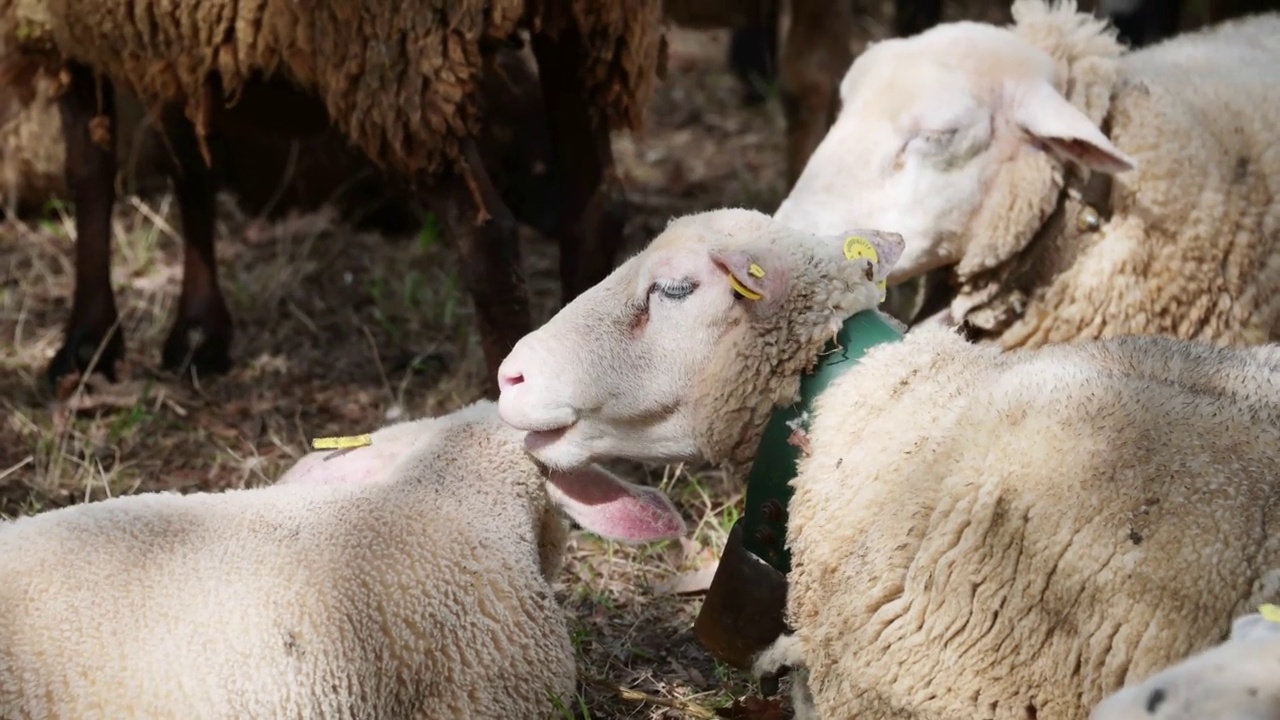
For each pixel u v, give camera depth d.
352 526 3.61
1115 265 4.80
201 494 3.74
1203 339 4.84
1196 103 4.88
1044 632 3.00
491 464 3.89
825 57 7.05
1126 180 4.75
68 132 6.15
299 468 4.05
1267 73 5.06
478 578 3.63
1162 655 2.85
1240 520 2.85
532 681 3.68
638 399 3.67
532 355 3.68
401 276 7.50
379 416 6.00
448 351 6.63
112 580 3.36
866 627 3.24
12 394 6.18
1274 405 3.07
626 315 3.68
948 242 4.80
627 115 5.52
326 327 6.92
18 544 3.43
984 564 3.08
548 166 7.75
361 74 4.99
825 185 4.77
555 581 4.29
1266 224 4.78
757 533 3.63
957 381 3.42
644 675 4.30
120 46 5.49
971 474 3.16
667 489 5.34
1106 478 2.99
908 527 3.21
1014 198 4.75
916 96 4.73
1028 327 4.96
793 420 3.55
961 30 4.94
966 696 3.11
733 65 10.20
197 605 3.36
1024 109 4.68
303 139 6.82
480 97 5.14
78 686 3.23
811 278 3.55
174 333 6.45
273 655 3.35
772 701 3.99
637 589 4.80
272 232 7.97
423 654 3.53
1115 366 3.32
